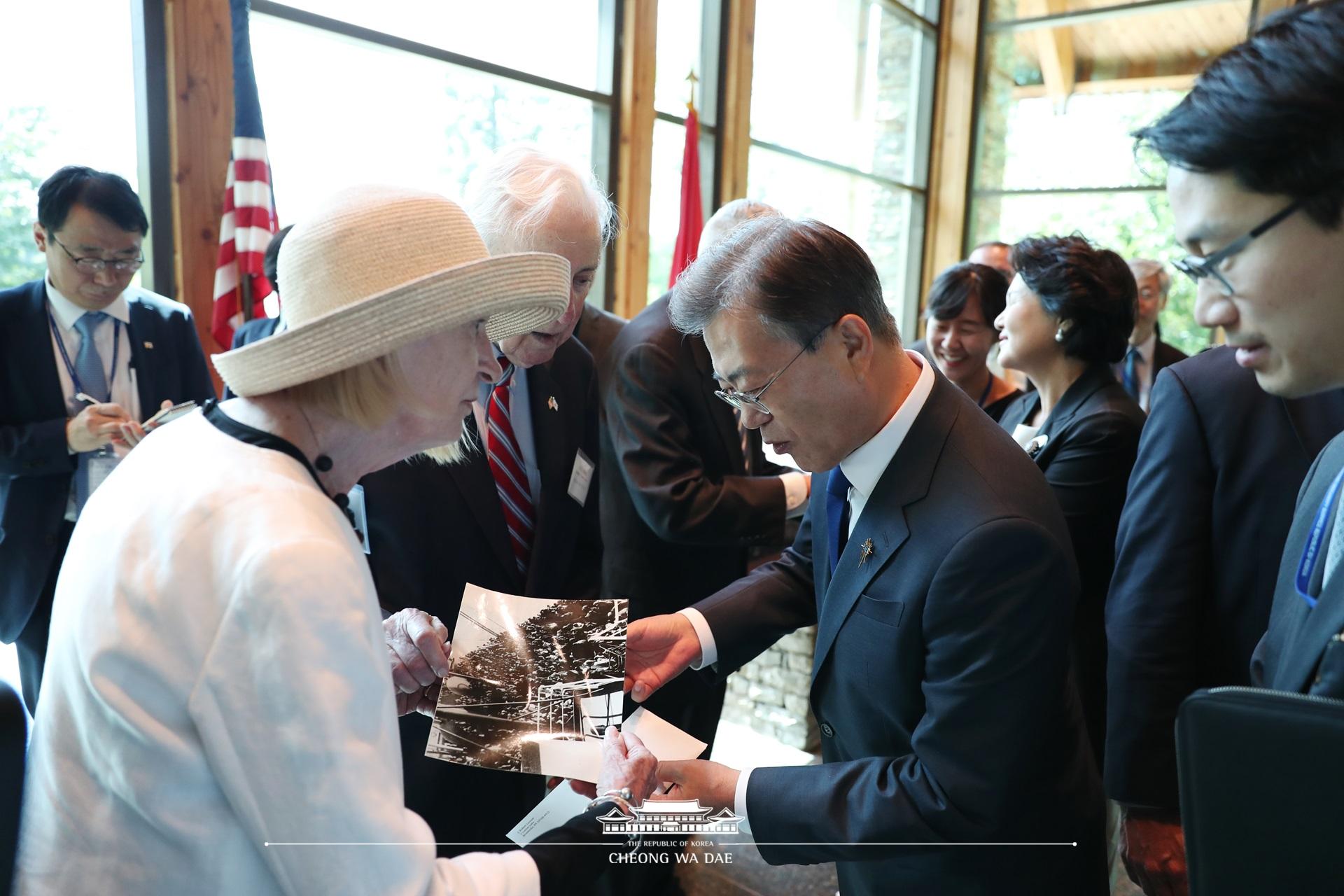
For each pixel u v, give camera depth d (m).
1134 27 6.42
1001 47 6.88
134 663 0.68
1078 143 6.73
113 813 0.71
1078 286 1.80
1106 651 1.85
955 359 2.70
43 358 2.15
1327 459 0.81
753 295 1.01
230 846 0.71
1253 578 1.30
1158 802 1.35
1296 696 0.52
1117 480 1.76
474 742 1.08
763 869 2.40
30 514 2.10
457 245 0.80
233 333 2.57
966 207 7.13
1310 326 0.64
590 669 1.18
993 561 0.96
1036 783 1.13
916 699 1.08
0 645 2.60
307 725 0.66
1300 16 0.63
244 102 2.53
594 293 4.25
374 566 1.37
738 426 2.08
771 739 3.38
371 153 3.16
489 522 1.41
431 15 3.29
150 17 2.46
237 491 0.71
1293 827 0.52
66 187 2.07
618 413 1.97
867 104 6.25
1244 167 0.62
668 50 4.47
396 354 0.77
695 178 4.30
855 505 1.18
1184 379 1.39
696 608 1.42
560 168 1.44
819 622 1.20
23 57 2.30
